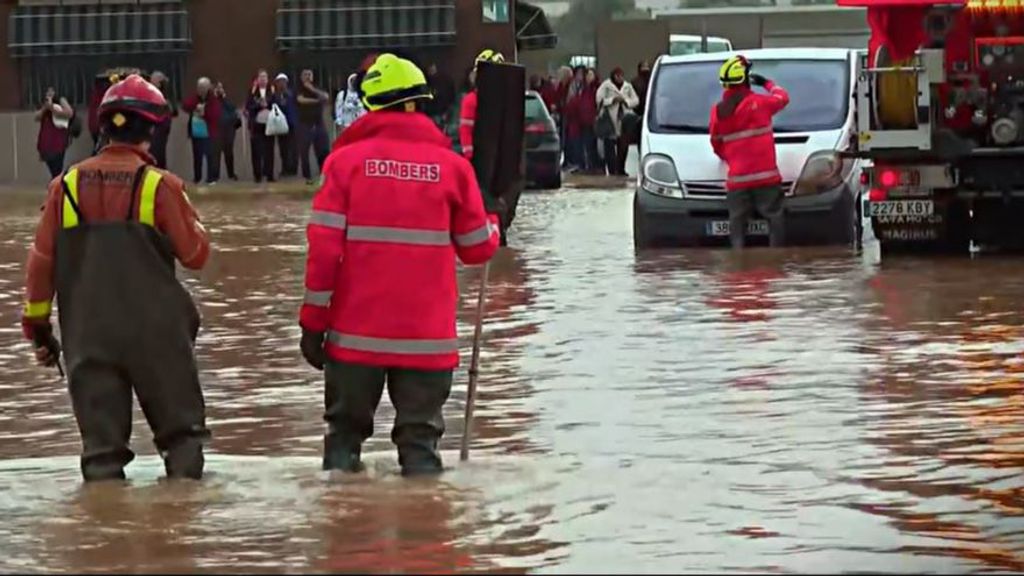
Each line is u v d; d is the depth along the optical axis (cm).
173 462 1012
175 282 1007
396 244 1002
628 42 5503
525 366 1434
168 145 4822
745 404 1238
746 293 1894
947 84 2309
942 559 818
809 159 2450
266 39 4928
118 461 1015
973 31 2306
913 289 1895
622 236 2750
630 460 1056
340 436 1025
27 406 1323
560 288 1989
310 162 4744
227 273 2250
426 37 4891
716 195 2469
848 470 1015
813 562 812
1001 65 2306
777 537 858
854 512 911
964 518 897
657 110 2584
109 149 1009
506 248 2541
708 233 2470
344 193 998
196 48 4941
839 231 2444
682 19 6031
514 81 1073
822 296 1848
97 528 893
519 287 2011
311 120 4625
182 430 1012
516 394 1307
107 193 998
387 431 1173
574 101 4953
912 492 956
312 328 1006
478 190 1026
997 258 2231
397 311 1005
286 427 1205
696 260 2292
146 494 970
